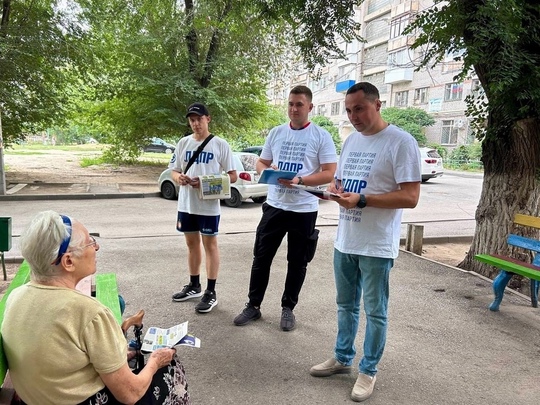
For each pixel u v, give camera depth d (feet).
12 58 39.37
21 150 107.76
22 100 42.16
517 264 13.66
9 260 18.22
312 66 24.93
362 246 8.88
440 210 37.81
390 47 116.26
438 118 106.11
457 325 12.75
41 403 5.28
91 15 43.14
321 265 18.81
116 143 59.67
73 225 5.62
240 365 10.29
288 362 10.48
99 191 41.19
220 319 12.79
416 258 20.04
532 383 9.80
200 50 51.37
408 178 8.38
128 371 5.57
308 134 11.80
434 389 9.50
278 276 16.99
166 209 33.63
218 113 51.03
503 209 17.29
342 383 9.68
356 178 9.06
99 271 17.10
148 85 48.44
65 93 47.83
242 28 36.17
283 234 12.22
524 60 14.10
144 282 15.85
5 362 5.43
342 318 9.81
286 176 10.43
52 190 41.09
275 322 12.66
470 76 17.74
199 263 14.16
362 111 8.65
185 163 13.44
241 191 35.55
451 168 90.84
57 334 5.12
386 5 119.24
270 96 75.82
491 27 13.39
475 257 14.74
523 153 16.55
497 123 16.75
